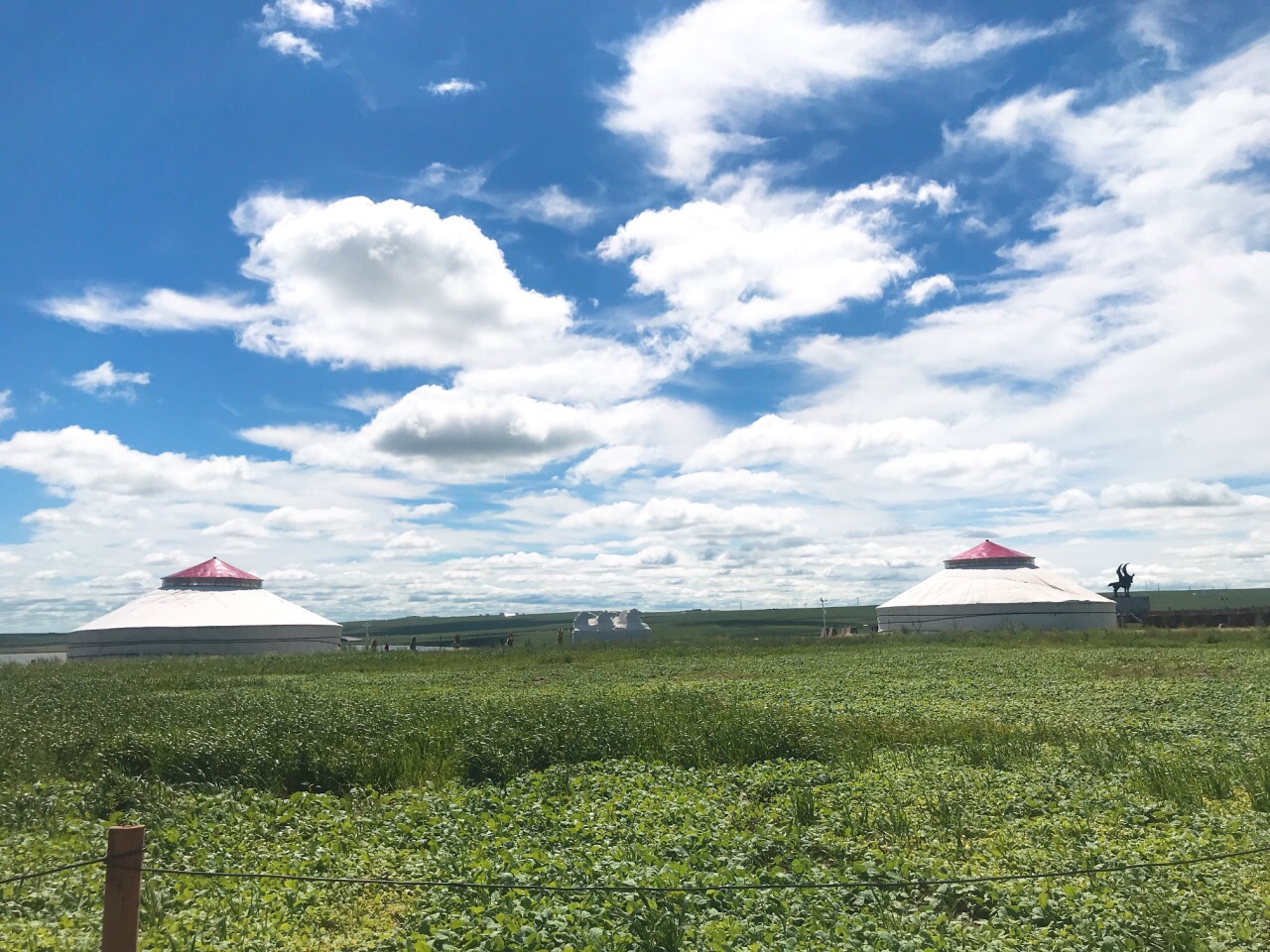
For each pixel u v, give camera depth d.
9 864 10.68
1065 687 31.59
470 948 8.09
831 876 9.88
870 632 108.81
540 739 18.34
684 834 11.37
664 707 25.08
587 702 25.23
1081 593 100.75
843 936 8.20
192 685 39.88
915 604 99.25
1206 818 12.27
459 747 17.97
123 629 94.25
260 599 106.31
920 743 20.14
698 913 8.79
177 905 9.61
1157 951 8.19
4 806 13.40
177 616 98.06
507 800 14.40
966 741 19.48
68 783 15.34
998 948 8.15
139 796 14.50
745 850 11.08
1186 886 9.56
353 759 17.06
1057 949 8.13
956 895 9.48
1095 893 9.32
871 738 20.44
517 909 8.63
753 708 24.84
